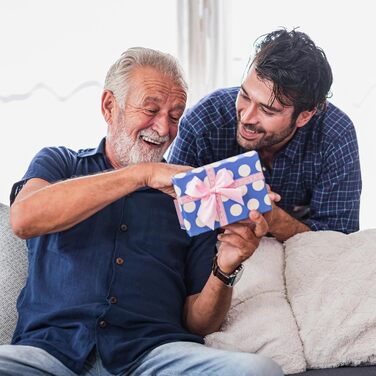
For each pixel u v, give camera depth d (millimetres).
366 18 2676
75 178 1498
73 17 2350
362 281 1730
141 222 1619
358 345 1652
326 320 1680
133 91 1593
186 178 1377
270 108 1757
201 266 1667
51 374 1416
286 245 1874
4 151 2309
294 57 1749
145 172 1462
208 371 1347
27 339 1502
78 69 2361
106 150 1711
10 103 2307
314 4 2631
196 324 1614
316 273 1770
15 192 1613
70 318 1506
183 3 2492
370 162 2732
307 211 2074
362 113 2707
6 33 2295
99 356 1466
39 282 1555
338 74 2676
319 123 1965
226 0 2551
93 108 2377
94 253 1555
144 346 1487
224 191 1356
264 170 1993
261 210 1389
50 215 1467
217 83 2570
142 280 1572
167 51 2484
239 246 1458
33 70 2320
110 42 2395
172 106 1607
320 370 1644
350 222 2016
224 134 1966
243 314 1701
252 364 1306
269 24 2607
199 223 1368
